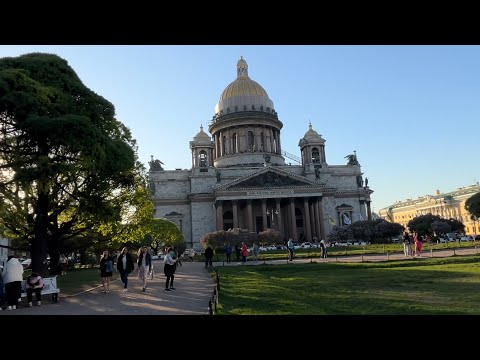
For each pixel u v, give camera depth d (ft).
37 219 117.60
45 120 97.45
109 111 124.98
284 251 277.85
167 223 285.84
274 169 391.86
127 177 138.21
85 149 103.14
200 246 391.04
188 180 416.87
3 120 101.14
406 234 177.78
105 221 125.90
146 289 100.78
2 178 110.11
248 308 66.49
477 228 598.75
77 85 119.55
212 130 479.00
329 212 418.92
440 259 152.76
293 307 67.31
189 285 106.32
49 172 100.27
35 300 84.64
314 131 449.89
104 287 97.45
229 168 420.77
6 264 75.66
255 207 406.21
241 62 502.79
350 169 437.99
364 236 317.22
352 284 102.63
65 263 202.69
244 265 176.86
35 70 115.44
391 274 119.65
